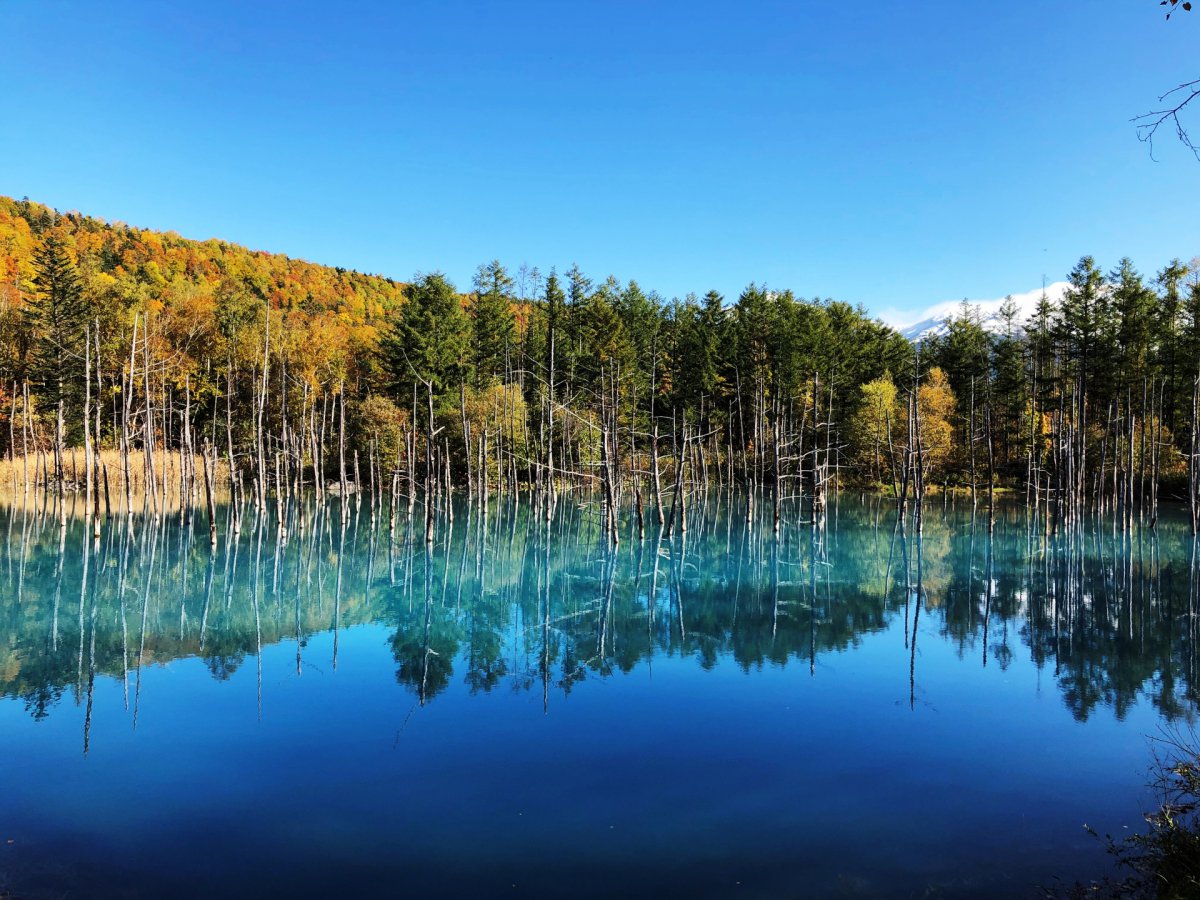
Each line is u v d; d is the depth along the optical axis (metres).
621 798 9.56
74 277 49.47
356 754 10.95
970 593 24.22
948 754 11.14
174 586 24.14
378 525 41.72
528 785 9.93
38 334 49.12
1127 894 7.32
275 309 82.38
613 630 19.25
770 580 26.72
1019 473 61.38
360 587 24.95
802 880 7.61
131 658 16.08
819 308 76.12
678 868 7.86
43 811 9.12
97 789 9.73
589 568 29.19
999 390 60.97
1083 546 34.16
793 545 35.69
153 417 46.16
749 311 70.75
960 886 7.51
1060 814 9.21
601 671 15.43
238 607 21.44
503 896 7.29
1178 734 11.98
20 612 20.14
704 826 8.83
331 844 8.34
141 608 20.98
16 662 15.66
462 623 20.02
